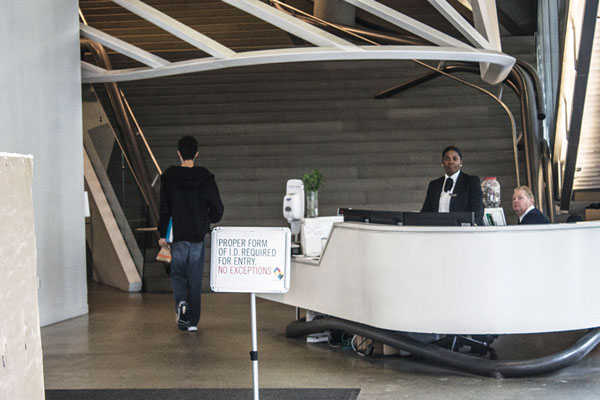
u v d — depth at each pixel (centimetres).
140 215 1033
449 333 503
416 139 1223
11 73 686
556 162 1072
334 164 1177
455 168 636
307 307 623
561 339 632
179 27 789
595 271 518
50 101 751
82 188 808
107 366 560
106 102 1091
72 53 794
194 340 659
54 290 755
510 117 1122
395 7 1661
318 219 673
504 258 498
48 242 745
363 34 1232
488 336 600
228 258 412
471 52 762
